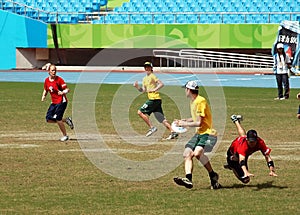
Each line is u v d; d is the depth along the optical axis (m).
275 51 64.25
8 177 28.02
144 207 23.00
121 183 27.03
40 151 34.91
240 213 22.22
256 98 64.44
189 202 23.73
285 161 32.03
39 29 110.62
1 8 113.38
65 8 117.75
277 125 45.00
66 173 28.98
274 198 24.34
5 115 50.34
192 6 114.94
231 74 103.06
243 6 113.19
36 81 88.19
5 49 111.12
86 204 23.39
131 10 116.00
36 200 23.92
